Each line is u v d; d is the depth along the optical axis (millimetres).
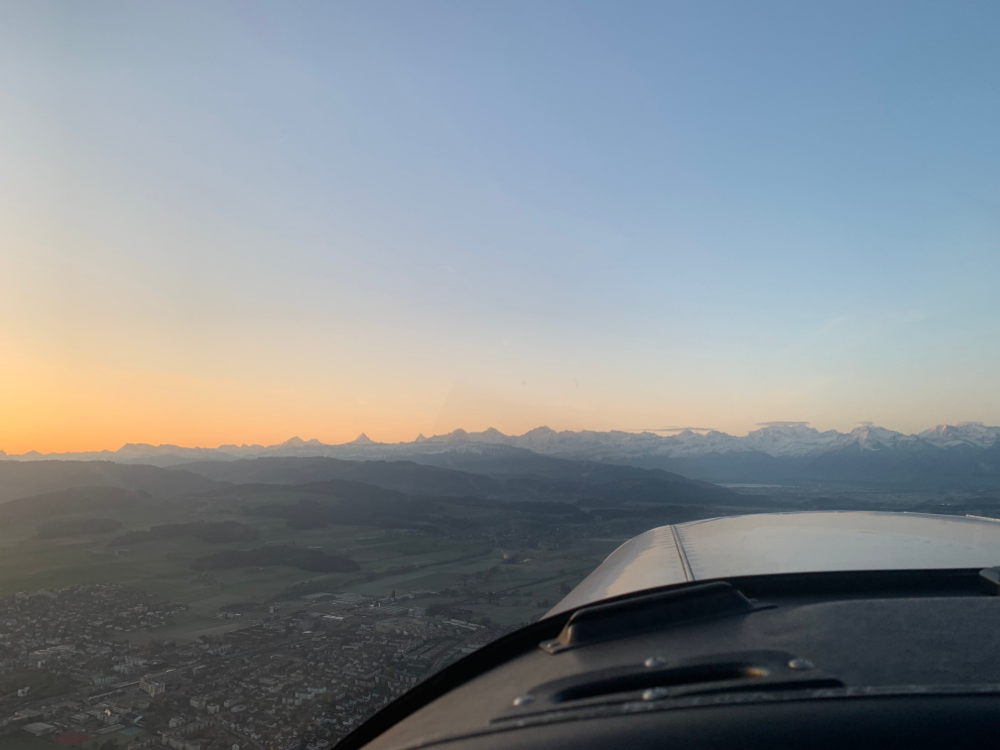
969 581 2068
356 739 1676
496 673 1605
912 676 1134
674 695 1131
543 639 1797
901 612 1589
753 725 970
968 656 1237
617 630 1653
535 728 1113
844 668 1193
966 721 939
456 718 1309
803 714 993
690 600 1759
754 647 1378
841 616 1574
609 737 1004
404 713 1682
